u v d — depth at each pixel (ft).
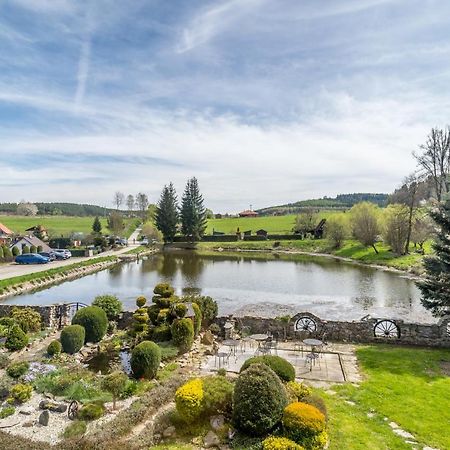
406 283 119.24
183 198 282.36
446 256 55.57
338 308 89.61
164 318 56.29
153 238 270.26
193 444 30.07
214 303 63.72
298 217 308.81
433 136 140.77
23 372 42.45
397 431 31.53
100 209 560.20
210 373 44.55
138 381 42.04
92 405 34.86
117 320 65.36
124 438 30.78
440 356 49.73
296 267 161.48
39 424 33.27
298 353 51.31
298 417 28.45
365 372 44.52
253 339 55.42
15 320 60.39
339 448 28.81
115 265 173.88
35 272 122.42
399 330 55.62
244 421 30.07
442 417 33.68
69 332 51.42
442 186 138.41
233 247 254.47
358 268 154.71
